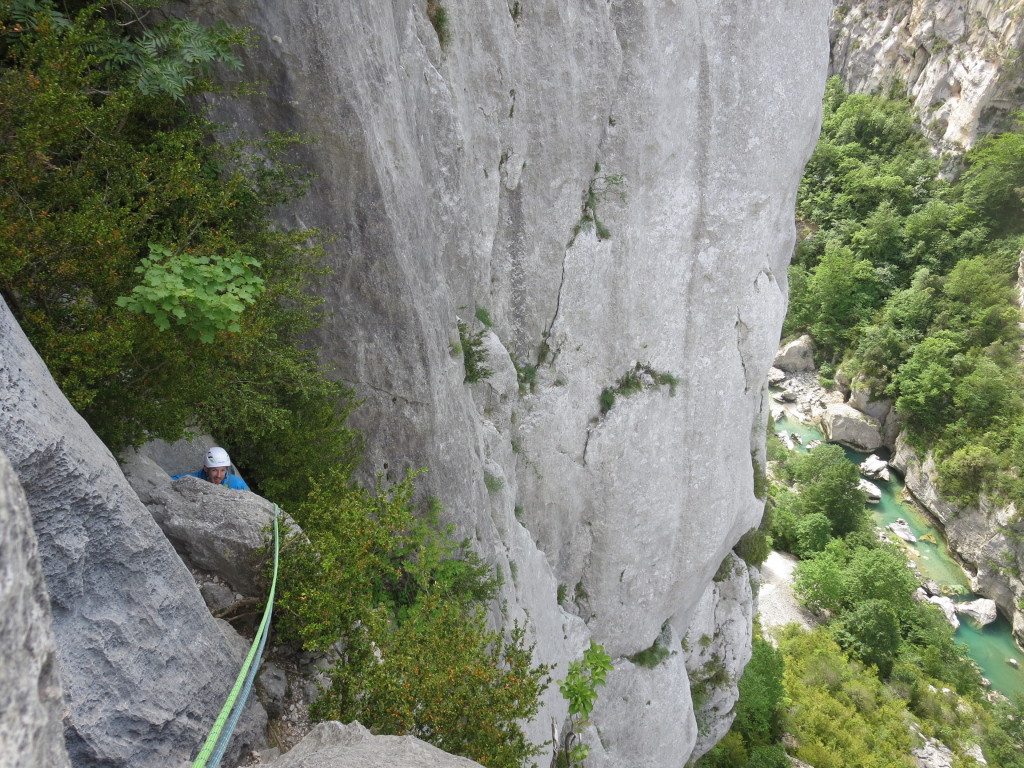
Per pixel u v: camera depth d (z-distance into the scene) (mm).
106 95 6719
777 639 34625
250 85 8023
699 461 18312
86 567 4328
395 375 10461
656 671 19391
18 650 1908
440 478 11328
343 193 9250
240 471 9109
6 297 5594
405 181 10289
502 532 13617
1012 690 34688
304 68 8430
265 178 8578
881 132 59469
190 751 4965
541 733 12672
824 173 60125
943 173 55281
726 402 18312
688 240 16766
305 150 8820
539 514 16094
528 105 13602
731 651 23688
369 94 9289
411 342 10414
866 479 45500
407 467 10992
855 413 47250
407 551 10266
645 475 17156
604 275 15531
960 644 36344
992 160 50250
